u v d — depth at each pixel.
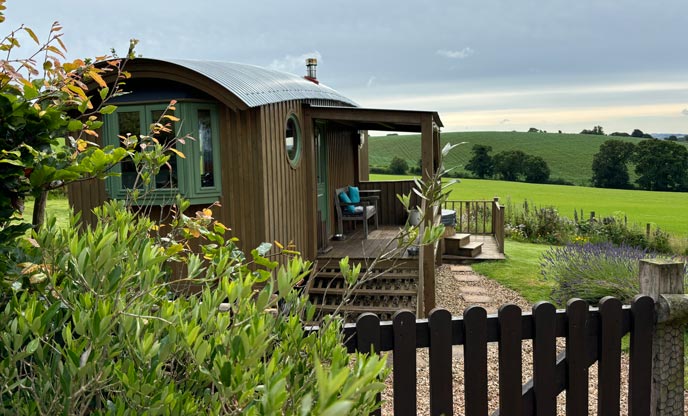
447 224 14.66
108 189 8.15
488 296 10.90
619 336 3.48
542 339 3.34
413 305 9.04
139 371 1.81
